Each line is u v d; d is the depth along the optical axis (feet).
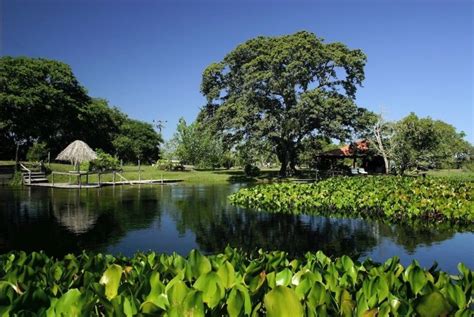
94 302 6.32
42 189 73.15
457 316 6.32
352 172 121.49
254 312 6.51
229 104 106.42
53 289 7.76
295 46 104.73
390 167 114.73
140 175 105.60
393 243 26.03
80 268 9.45
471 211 32.94
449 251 23.70
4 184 83.56
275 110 109.09
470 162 145.28
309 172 124.36
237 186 83.15
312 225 33.06
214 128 108.17
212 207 45.93
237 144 111.45
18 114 118.11
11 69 119.44
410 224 33.09
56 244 26.53
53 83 131.95
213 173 122.42
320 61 107.34
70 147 85.97
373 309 6.43
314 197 44.42
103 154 97.14
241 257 10.00
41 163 97.55
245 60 113.29
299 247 25.36
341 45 112.16
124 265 9.82
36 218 37.78
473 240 26.53
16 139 129.59
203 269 8.24
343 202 41.22
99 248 25.36
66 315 6.43
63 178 92.58
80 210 43.70
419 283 7.75
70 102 132.36
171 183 93.91
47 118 125.59
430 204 35.40
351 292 7.75
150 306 6.18
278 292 6.00
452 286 7.42
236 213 40.65
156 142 228.43
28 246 26.00
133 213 41.27
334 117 106.52
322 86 113.39
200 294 6.25
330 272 8.29
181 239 27.94
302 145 120.06
